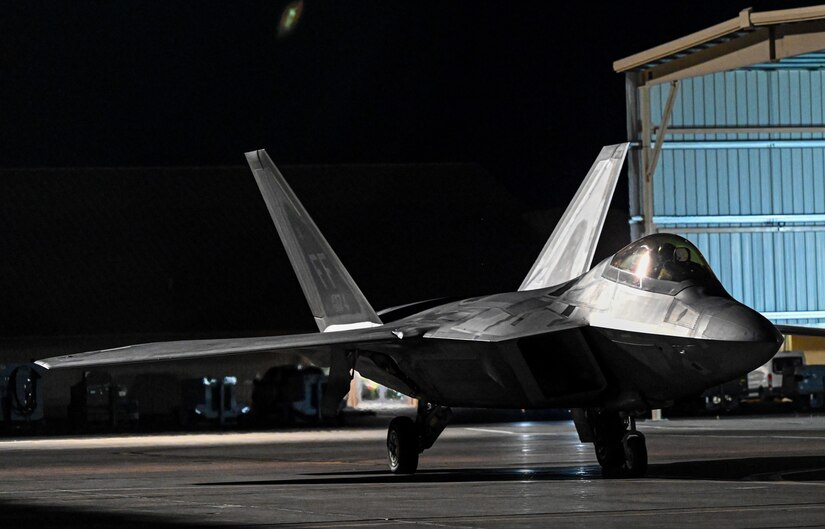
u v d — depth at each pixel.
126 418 101.88
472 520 27.27
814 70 96.56
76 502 33.41
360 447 65.44
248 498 33.50
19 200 133.12
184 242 129.12
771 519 26.66
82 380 100.75
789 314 96.88
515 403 40.09
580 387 38.66
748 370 35.09
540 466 46.31
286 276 125.44
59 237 128.12
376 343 40.88
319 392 104.06
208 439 78.81
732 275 96.12
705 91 95.12
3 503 33.62
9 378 97.56
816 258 97.12
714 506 29.45
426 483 38.28
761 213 96.25
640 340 36.53
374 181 142.00
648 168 92.25
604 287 38.84
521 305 40.75
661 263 37.78
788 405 111.12
